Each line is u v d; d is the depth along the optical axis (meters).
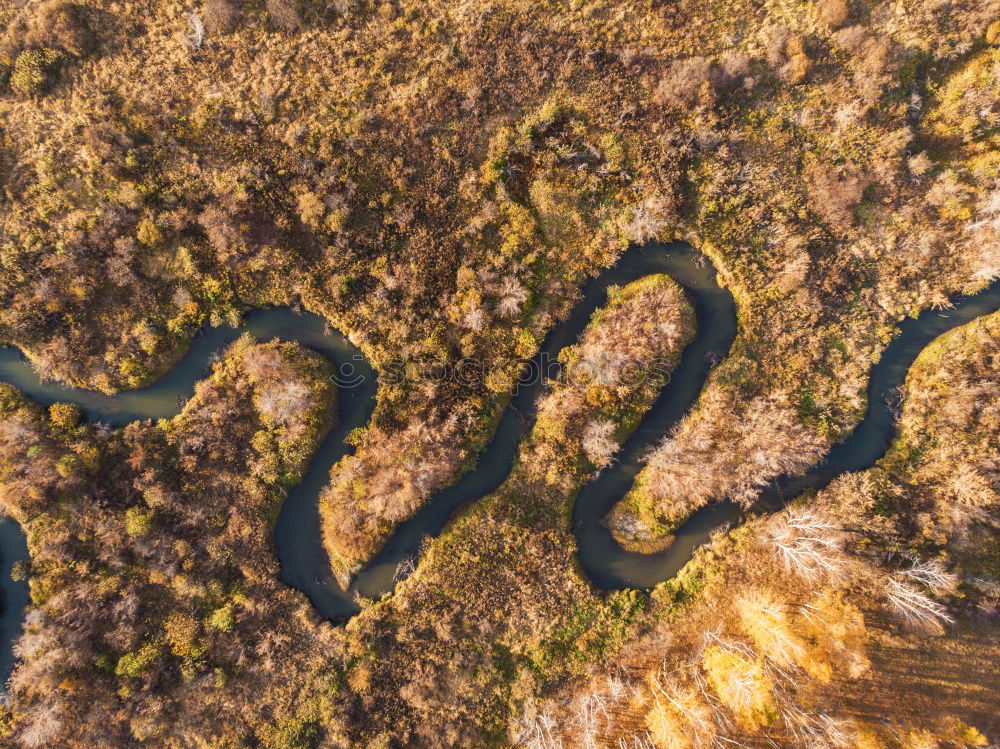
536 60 37.16
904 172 37.22
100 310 36.44
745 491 37.28
